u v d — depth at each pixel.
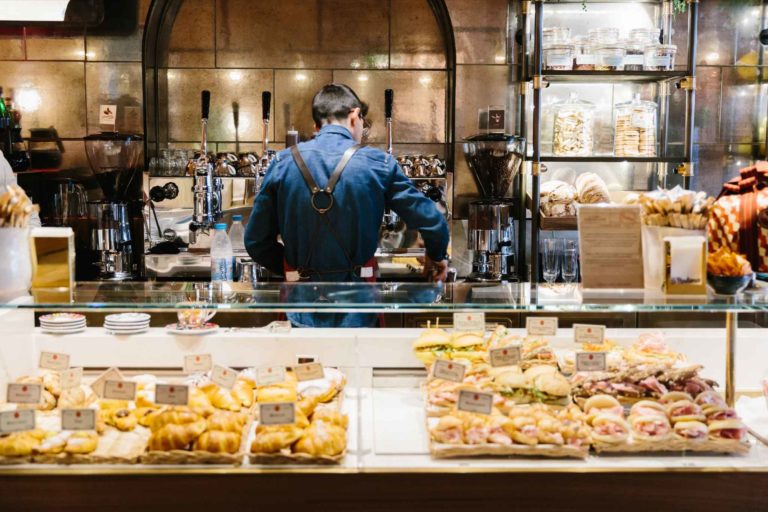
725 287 1.92
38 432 1.84
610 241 1.95
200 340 2.35
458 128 4.42
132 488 1.75
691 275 1.90
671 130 4.45
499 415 1.89
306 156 2.81
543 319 2.14
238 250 4.14
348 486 1.76
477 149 4.07
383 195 2.85
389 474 1.76
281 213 2.84
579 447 1.83
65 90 4.30
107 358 2.37
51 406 2.09
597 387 2.07
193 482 1.75
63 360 2.03
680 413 1.92
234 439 1.80
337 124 2.92
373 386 2.34
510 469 1.77
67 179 4.38
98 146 4.12
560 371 2.21
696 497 1.79
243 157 4.18
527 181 4.35
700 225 1.90
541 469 1.78
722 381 2.41
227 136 4.52
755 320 3.71
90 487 1.75
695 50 4.05
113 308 1.90
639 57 4.09
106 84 4.29
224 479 1.75
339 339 2.36
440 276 3.00
